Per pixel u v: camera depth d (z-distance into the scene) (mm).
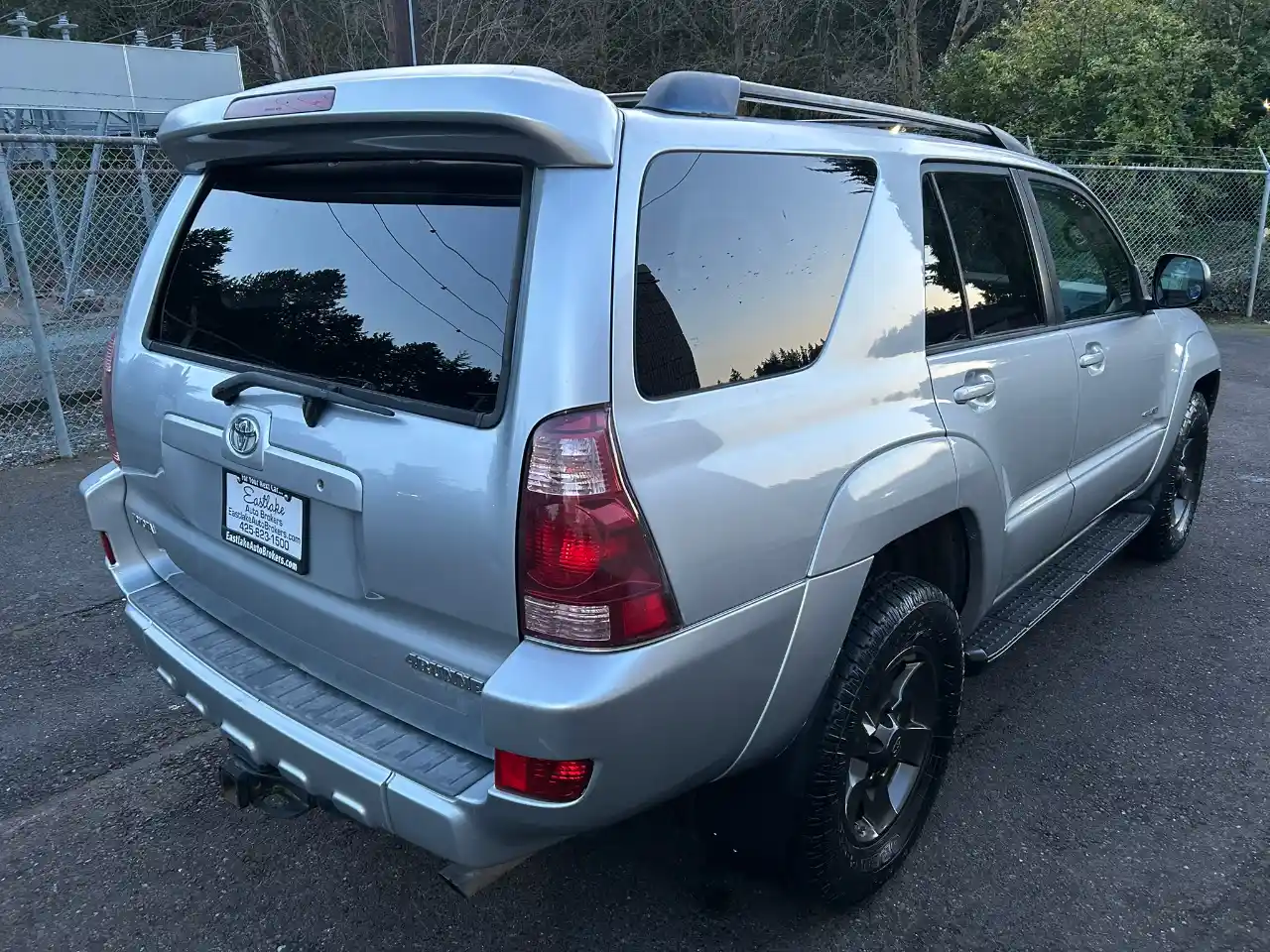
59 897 2727
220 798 3172
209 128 2350
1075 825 3018
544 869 2840
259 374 2301
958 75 15875
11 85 12891
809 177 2438
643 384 1946
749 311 2211
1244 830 2996
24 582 4766
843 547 2293
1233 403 8477
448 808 1932
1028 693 3797
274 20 19078
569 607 1841
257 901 2719
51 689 3824
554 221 1896
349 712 2250
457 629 2014
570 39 19500
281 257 2395
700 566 1984
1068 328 3604
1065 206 3785
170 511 2738
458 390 1979
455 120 1892
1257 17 13656
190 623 2668
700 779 2191
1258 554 5191
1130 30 12898
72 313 8500
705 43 20188
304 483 2170
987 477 2908
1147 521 4562
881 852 2662
